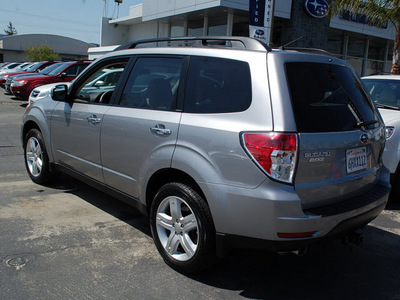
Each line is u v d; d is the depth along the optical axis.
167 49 3.48
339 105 2.93
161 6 18.12
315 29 16.64
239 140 2.64
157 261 3.35
